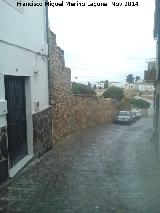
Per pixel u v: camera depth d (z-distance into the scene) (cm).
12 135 891
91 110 2695
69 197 673
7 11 801
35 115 1076
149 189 741
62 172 903
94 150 1345
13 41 849
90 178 840
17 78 947
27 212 587
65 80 1764
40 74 1159
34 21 1071
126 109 4588
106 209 605
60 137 1598
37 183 779
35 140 1074
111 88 5459
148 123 3688
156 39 1725
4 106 750
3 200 652
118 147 1466
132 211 595
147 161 1115
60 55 1606
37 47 1109
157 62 1588
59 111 1569
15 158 916
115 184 782
